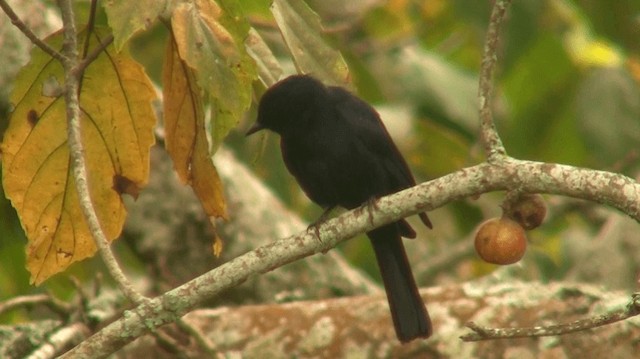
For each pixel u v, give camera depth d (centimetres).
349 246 1731
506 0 798
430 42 1798
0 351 1154
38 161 931
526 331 725
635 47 1578
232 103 795
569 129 1627
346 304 1170
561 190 758
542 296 1127
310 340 1150
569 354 1091
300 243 809
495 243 775
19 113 923
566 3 1589
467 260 1644
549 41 1578
